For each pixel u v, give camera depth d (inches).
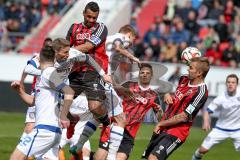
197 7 2003.0
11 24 2117.4
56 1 2167.8
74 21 2025.1
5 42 2058.3
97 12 852.0
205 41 1849.2
